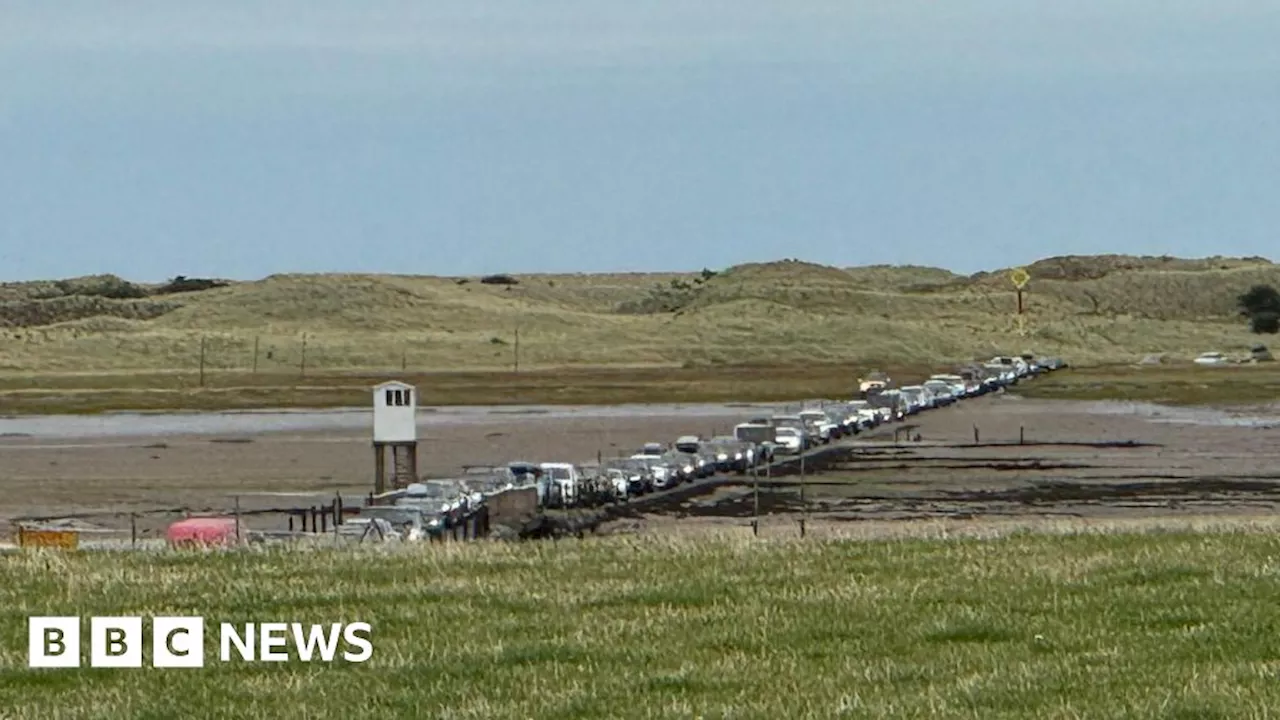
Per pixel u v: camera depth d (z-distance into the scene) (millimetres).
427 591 117438
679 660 93625
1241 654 91125
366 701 86688
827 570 124250
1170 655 91375
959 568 123875
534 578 123562
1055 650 94312
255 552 147750
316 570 130875
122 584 124812
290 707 85938
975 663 90938
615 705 83312
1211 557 126125
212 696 89000
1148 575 116938
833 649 95812
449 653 96938
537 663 93938
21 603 117562
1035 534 153500
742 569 126125
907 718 78812
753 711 80938
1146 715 77438
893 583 117062
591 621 105438
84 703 88312
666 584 118250
